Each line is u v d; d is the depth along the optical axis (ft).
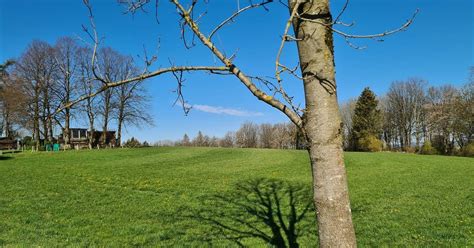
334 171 10.25
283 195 60.34
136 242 34.78
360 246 33.04
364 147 240.12
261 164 113.80
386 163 115.03
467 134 221.87
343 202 10.25
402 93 313.32
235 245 33.24
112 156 141.38
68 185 69.77
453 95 251.80
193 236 36.52
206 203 53.62
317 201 10.45
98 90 11.50
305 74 10.53
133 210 49.01
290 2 10.77
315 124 10.40
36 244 33.45
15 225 40.24
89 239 35.68
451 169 99.25
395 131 319.47
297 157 134.72
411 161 122.11
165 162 121.29
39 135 188.96
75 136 237.45
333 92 10.41
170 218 44.37
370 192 62.75
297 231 37.50
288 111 10.99
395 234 36.52
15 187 66.13
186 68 11.89
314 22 9.98
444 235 35.76
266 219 43.27
